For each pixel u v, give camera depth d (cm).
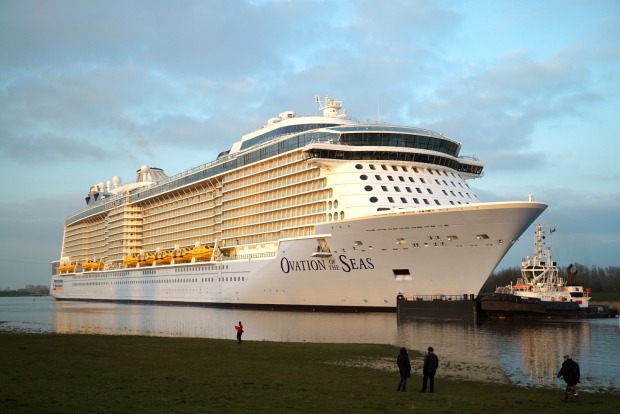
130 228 12712
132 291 12188
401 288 6269
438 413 2219
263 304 8069
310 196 7344
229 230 9156
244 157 8819
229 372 3127
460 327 5478
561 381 2917
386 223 6103
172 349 4147
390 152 7006
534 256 8662
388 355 3809
